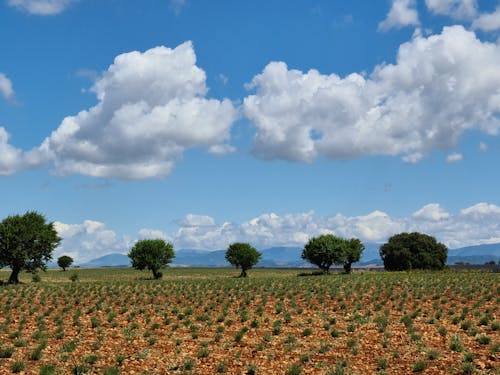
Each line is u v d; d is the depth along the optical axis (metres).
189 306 31.05
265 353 18.20
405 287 39.31
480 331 20.59
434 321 23.38
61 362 17.11
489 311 25.73
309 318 24.92
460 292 34.53
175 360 17.41
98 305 31.05
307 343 19.67
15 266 59.47
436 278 48.62
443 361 16.17
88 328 23.73
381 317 24.56
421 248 91.19
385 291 36.19
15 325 24.39
